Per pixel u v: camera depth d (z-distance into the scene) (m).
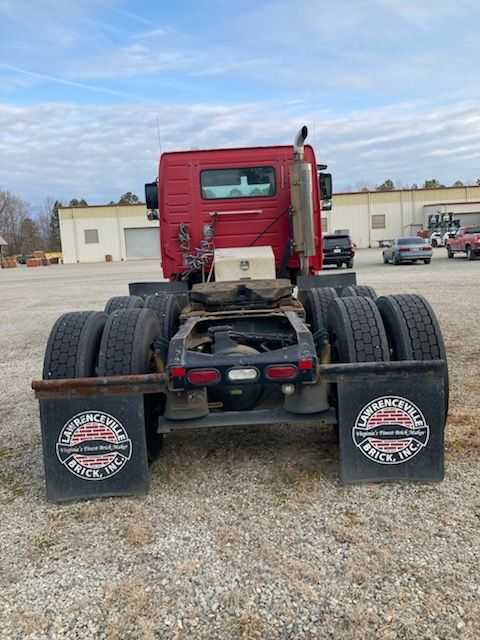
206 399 3.69
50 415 3.59
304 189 5.61
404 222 63.06
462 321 9.68
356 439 3.57
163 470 4.03
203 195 6.68
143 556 2.98
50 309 15.69
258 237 6.72
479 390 5.54
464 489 3.50
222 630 2.39
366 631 2.33
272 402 4.23
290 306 4.79
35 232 108.06
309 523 3.20
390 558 2.82
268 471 3.93
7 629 2.47
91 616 2.53
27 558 3.03
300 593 2.59
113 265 48.78
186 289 6.58
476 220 59.66
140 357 3.83
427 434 3.56
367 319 3.85
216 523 3.27
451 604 2.46
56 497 3.62
